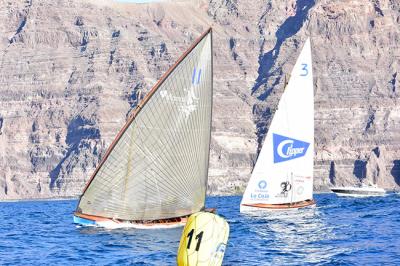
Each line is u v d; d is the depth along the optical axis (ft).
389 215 610.24
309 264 315.99
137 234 446.60
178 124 471.21
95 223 486.38
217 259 189.06
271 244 394.32
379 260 319.06
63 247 410.31
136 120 468.75
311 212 631.15
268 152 622.95
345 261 319.68
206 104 479.82
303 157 631.15
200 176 483.10
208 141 485.15
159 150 471.21
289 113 622.13
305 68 617.62
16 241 475.31
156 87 464.24
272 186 626.64
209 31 471.62
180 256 191.01
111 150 473.67
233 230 480.23
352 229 471.21
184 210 483.92
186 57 465.88
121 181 476.54
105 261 342.85
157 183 474.90
